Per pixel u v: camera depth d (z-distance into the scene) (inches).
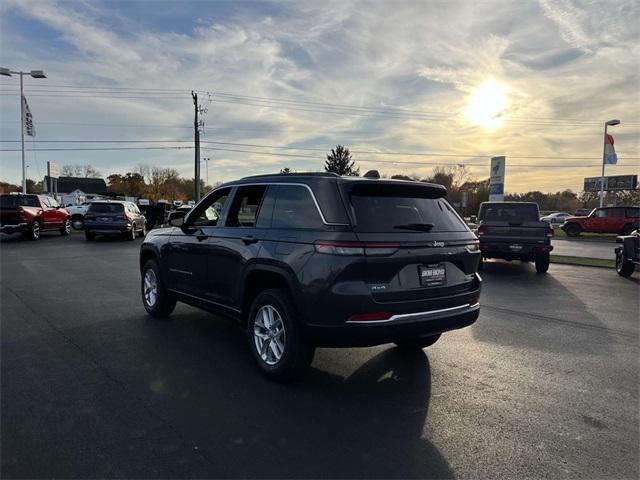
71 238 827.4
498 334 235.0
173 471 110.1
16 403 145.2
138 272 427.2
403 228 156.4
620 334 237.1
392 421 137.9
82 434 126.6
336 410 144.6
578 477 110.7
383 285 148.9
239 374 173.5
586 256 659.4
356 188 156.8
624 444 126.2
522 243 463.5
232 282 189.3
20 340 211.6
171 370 176.4
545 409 147.8
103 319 252.7
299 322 156.6
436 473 111.7
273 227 172.1
